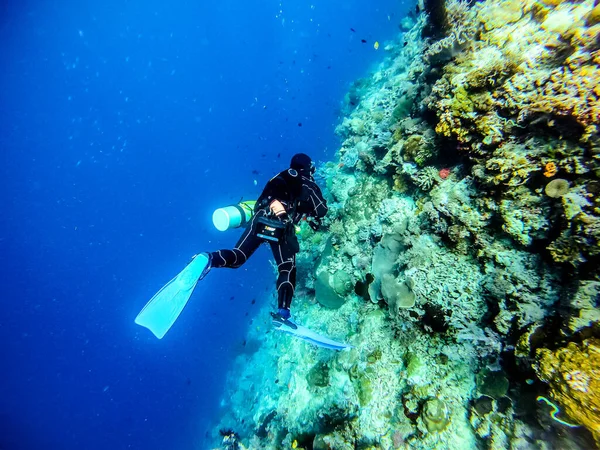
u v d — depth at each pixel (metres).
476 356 3.30
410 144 4.70
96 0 37.69
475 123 3.41
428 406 3.33
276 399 7.06
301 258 8.12
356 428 4.02
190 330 21.78
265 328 12.90
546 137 2.88
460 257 3.65
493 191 3.32
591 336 2.24
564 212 2.60
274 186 3.48
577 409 2.08
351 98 14.29
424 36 5.91
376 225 5.28
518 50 3.28
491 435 2.91
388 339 4.30
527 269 2.99
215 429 12.33
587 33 2.71
